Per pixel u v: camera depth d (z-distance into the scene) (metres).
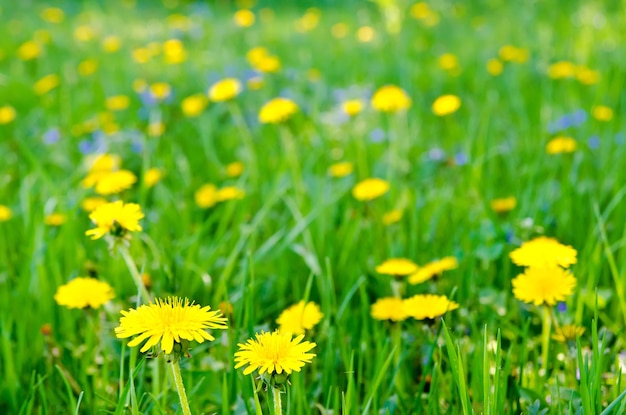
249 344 1.00
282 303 1.29
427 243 1.38
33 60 2.87
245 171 1.57
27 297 1.27
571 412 1.03
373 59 2.89
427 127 2.00
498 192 1.51
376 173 1.62
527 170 1.51
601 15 3.08
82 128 2.05
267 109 1.49
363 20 3.75
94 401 1.14
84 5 4.75
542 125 1.82
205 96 2.24
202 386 1.14
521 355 1.11
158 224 1.43
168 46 2.59
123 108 2.20
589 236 1.33
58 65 2.99
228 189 1.47
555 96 2.16
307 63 2.82
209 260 1.33
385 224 1.39
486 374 1.02
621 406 1.02
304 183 1.56
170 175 1.65
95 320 1.23
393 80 2.54
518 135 1.82
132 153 1.85
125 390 1.04
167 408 1.12
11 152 1.88
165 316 0.97
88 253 1.39
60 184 1.57
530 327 1.21
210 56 3.10
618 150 1.56
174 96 2.23
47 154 1.84
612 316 1.23
